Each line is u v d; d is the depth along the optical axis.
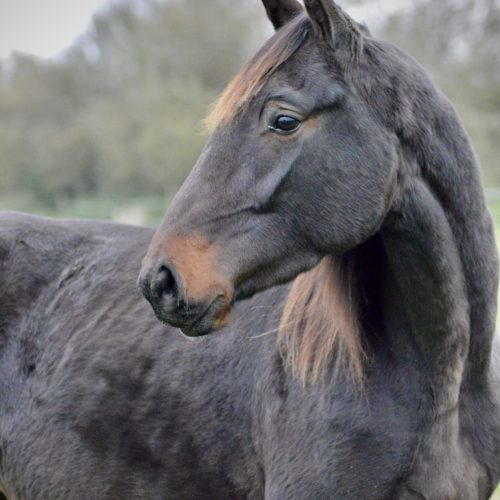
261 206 2.82
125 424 3.72
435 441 3.06
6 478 4.16
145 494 3.69
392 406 3.08
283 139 2.80
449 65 32.69
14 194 39.16
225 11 36.06
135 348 3.81
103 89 41.50
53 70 42.56
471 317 3.14
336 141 2.81
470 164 3.08
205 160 2.89
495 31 33.50
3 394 4.13
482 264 3.12
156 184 33.81
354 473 3.06
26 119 42.00
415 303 3.03
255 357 3.46
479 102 32.25
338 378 3.15
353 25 2.87
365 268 3.18
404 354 3.10
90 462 3.79
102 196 36.41
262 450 3.35
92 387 3.84
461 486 3.12
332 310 3.13
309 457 3.12
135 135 34.25
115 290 4.08
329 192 2.82
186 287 2.73
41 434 3.94
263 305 3.57
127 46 39.81
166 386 3.66
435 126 2.99
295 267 2.90
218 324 2.80
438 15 32.19
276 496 3.19
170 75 36.41
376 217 2.84
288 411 3.23
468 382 3.21
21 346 4.15
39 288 4.24
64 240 4.39
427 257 2.99
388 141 2.85
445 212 3.04
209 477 3.55
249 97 2.83
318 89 2.79
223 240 2.82
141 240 4.29
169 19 36.62
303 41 2.87
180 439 3.59
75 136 37.25
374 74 2.88
